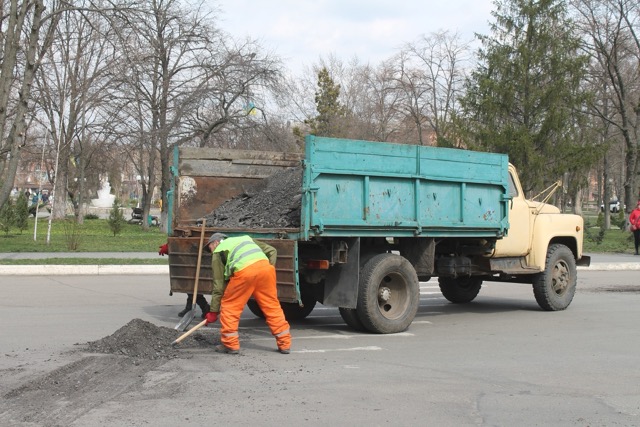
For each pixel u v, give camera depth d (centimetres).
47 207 5572
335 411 557
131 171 8444
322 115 4888
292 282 804
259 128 3359
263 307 784
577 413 564
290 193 964
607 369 729
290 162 1101
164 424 514
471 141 3081
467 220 1006
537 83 3080
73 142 4834
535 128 3072
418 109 4603
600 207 7219
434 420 539
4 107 1973
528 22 3069
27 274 1711
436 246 1068
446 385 648
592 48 3666
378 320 906
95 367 680
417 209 931
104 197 7731
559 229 1188
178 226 972
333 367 714
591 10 3684
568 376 694
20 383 618
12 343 809
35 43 1933
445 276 1049
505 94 3030
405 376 681
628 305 1275
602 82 3859
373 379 665
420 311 1185
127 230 3838
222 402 576
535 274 1170
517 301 1343
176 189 987
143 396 588
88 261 1862
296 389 622
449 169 975
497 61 3067
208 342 822
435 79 4572
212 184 1024
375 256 923
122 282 1566
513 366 737
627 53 3838
